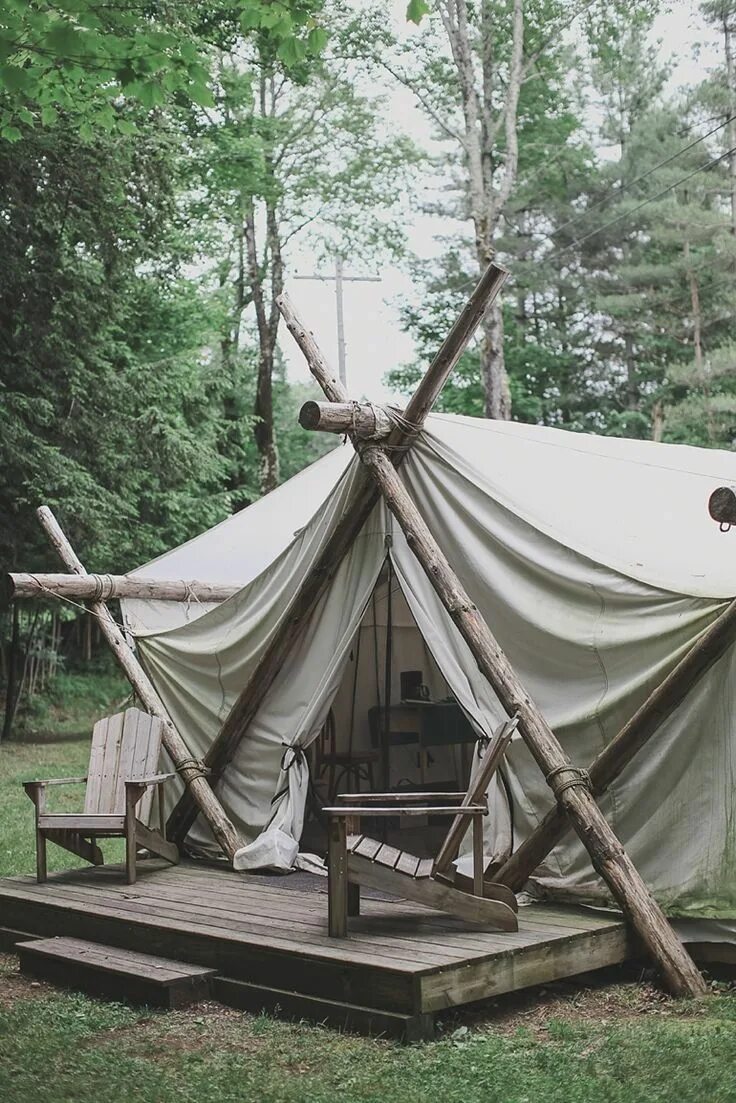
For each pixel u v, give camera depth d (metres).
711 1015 5.10
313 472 10.02
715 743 5.69
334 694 7.34
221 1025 5.16
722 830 5.64
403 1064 4.52
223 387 24.23
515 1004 5.34
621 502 7.05
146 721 7.84
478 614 6.28
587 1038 4.83
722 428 25.88
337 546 7.21
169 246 17.88
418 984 4.81
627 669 6.02
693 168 28.41
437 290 29.16
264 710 7.70
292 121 24.14
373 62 21.30
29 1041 4.90
